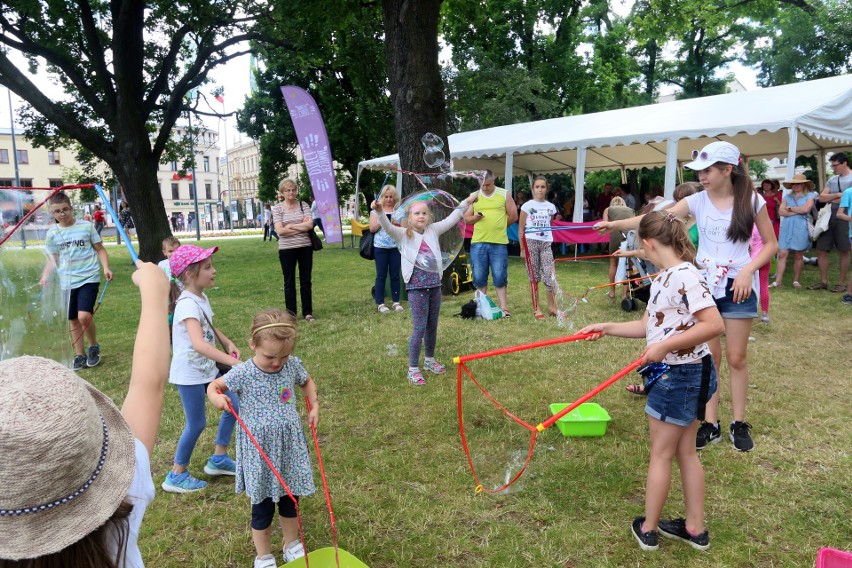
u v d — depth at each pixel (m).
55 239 5.20
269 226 24.77
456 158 13.52
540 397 4.12
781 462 3.06
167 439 3.70
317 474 3.11
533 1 21.16
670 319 2.30
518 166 16.86
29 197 5.15
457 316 6.80
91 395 0.85
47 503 0.74
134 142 12.65
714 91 23.12
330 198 8.82
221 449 3.17
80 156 16.86
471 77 20.92
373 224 7.23
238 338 6.24
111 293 10.37
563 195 20.80
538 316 6.59
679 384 2.30
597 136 10.70
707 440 3.27
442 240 5.44
